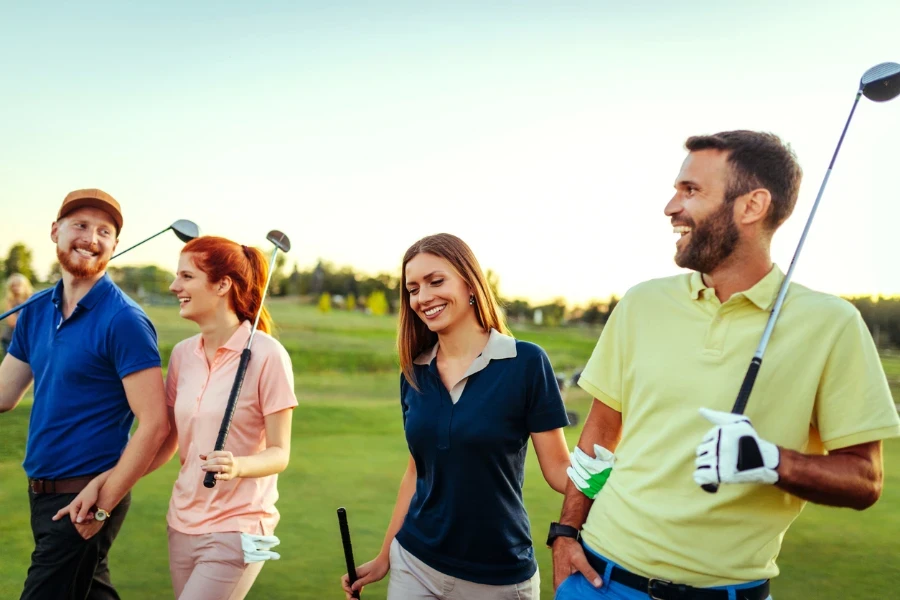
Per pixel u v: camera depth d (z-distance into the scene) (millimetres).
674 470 1835
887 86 1876
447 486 2334
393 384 14500
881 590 3768
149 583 3773
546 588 3740
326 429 8820
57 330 2857
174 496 2680
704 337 1860
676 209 1896
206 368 2730
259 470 2543
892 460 6789
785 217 1855
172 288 2727
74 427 2789
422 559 2369
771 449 1598
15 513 4859
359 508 5289
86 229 2832
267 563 4074
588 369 2148
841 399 1737
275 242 2900
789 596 3686
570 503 2152
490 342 2371
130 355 2762
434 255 2381
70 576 2779
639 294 2037
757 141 1823
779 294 1771
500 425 2295
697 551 1790
